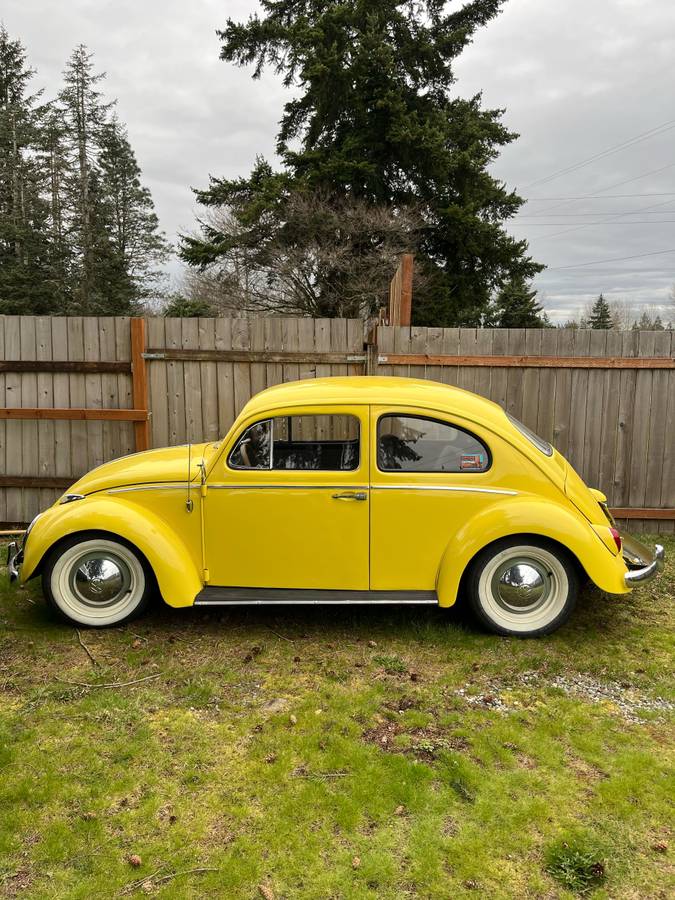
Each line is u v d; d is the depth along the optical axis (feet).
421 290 71.67
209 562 12.83
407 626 13.55
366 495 12.38
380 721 9.99
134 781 8.50
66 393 20.11
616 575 12.13
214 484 12.53
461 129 76.23
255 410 12.57
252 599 12.44
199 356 19.86
